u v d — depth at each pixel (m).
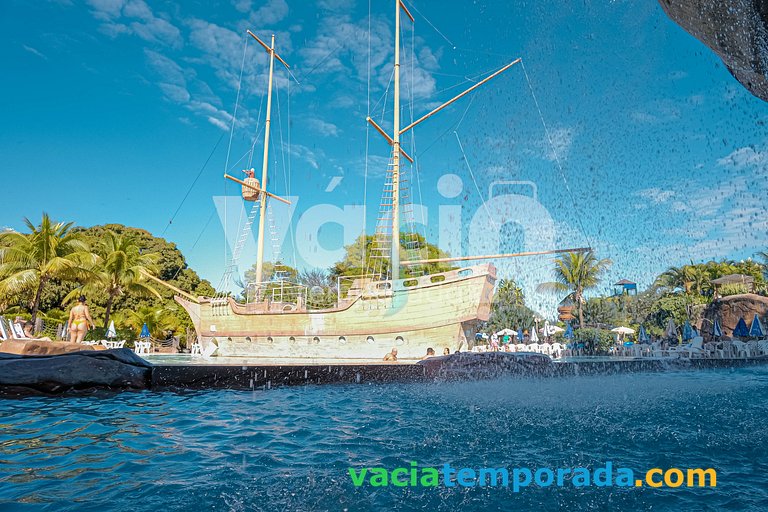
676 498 3.42
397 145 27.48
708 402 7.62
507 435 5.38
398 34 28.89
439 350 21.97
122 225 49.19
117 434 5.43
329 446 4.89
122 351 9.55
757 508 3.23
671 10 3.86
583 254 27.92
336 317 24.38
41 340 11.15
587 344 26.30
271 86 36.38
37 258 25.52
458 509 3.22
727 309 26.53
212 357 27.22
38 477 3.79
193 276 50.56
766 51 3.58
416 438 5.25
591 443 5.00
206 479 3.75
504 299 26.95
